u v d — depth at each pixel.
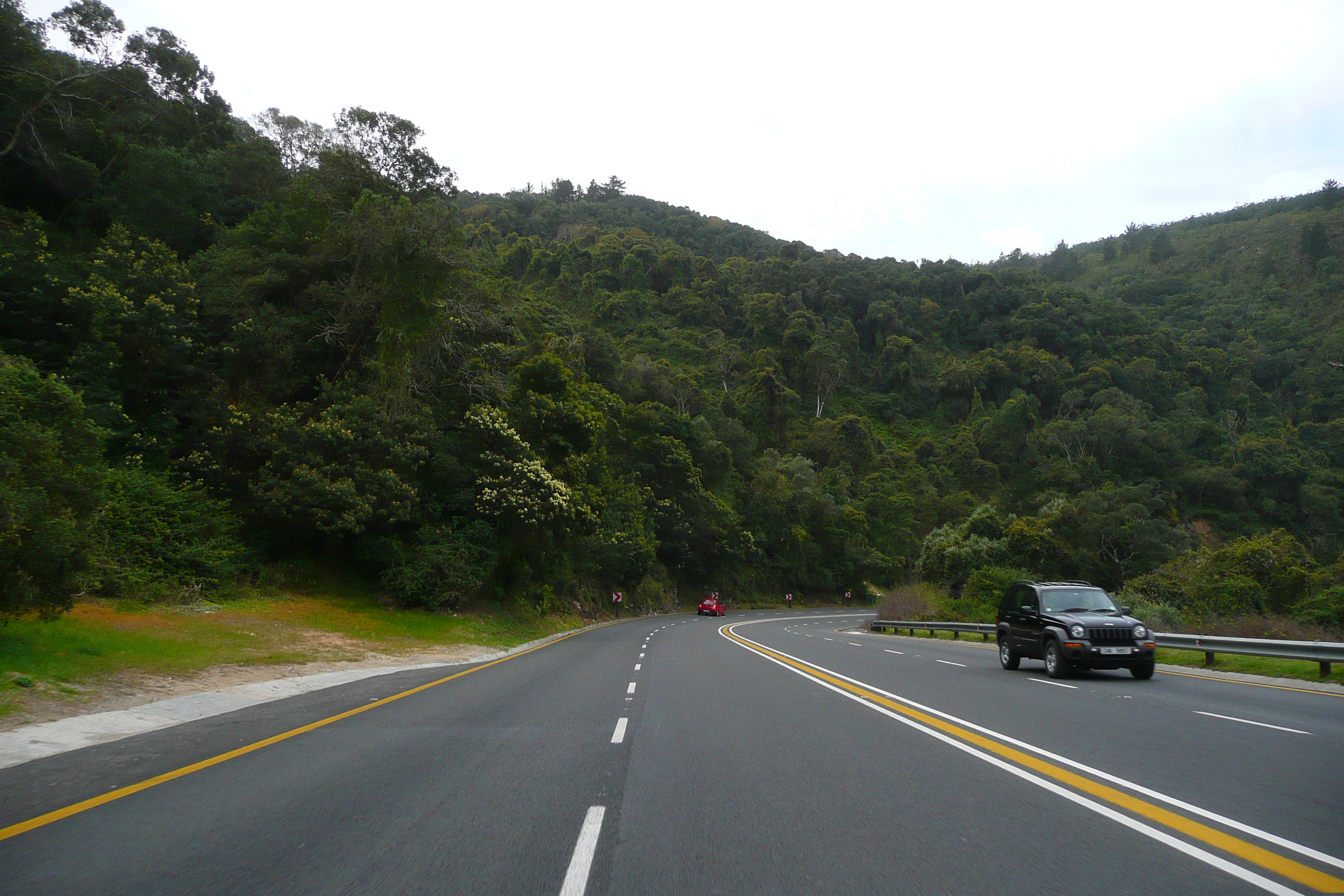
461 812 6.17
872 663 20.62
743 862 5.02
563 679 16.47
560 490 36.00
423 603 30.58
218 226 37.81
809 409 133.50
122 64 36.75
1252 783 7.09
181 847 5.29
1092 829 5.70
